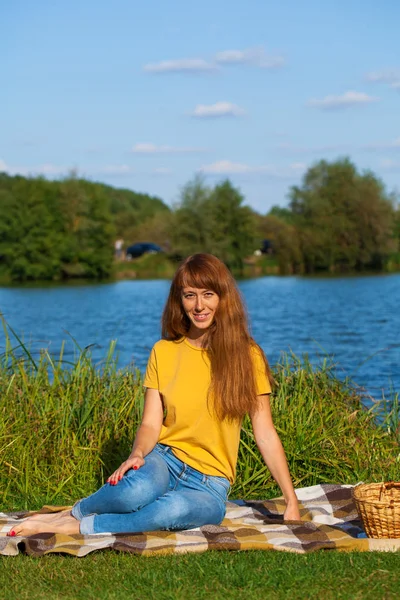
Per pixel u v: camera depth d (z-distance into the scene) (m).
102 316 34.56
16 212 65.19
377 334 23.84
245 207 65.44
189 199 63.56
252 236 65.94
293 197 66.25
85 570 3.35
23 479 5.02
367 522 3.70
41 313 36.78
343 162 65.44
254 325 27.75
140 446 3.91
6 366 6.14
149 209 107.25
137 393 5.70
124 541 3.62
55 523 3.85
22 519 4.16
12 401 5.55
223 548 3.56
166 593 3.02
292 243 65.75
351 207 64.50
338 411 5.82
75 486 5.01
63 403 5.52
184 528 3.85
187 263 3.93
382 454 5.41
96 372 6.16
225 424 3.93
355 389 6.39
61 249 65.75
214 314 3.91
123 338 24.50
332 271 66.69
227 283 3.90
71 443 5.27
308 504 4.36
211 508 3.85
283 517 4.08
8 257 66.50
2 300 46.66
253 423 4.04
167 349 4.04
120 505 3.78
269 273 67.50
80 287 59.25
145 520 3.76
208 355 3.94
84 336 25.58
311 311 33.62
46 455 5.24
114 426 5.42
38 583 3.22
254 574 3.20
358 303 37.59
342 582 3.11
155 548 3.53
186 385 3.93
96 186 68.94
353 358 16.36
